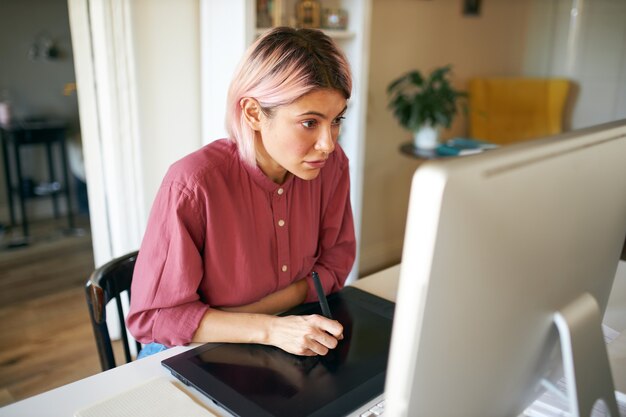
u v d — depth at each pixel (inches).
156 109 85.9
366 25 95.0
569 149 21.2
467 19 135.1
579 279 24.5
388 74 121.0
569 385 23.5
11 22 157.1
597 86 145.1
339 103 35.7
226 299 41.9
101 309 41.9
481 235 17.9
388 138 127.1
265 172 41.2
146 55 82.7
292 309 43.3
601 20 140.9
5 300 109.0
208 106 87.8
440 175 16.3
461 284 18.1
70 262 129.6
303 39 35.4
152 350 43.4
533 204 19.9
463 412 21.1
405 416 18.7
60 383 82.3
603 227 25.3
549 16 148.9
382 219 133.6
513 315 20.9
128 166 84.8
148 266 39.1
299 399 31.4
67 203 156.3
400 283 17.5
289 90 34.1
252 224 41.3
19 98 163.0
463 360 19.7
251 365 34.8
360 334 38.9
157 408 30.7
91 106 81.9
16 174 164.9
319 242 48.6
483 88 137.8
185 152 91.1
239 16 77.6
